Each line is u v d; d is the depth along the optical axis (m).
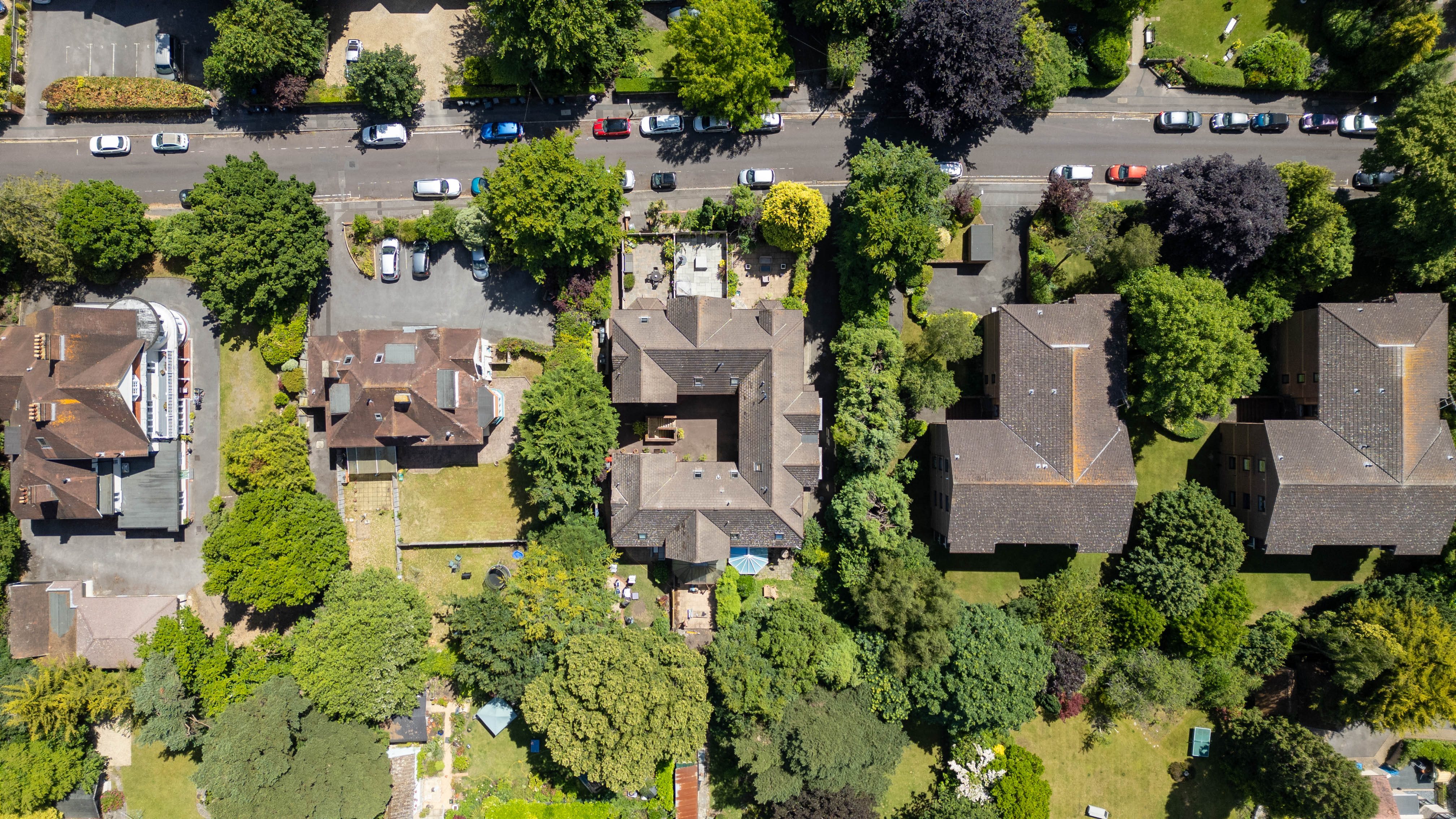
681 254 68.06
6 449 62.38
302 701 62.47
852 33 63.41
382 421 62.69
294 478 65.06
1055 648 64.56
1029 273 67.12
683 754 60.19
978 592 68.25
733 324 63.47
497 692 62.81
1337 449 61.81
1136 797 68.88
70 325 61.41
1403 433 61.25
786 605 63.53
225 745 58.88
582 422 61.91
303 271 63.69
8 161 67.81
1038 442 61.81
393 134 66.94
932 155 68.00
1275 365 67.81
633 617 68.38
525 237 61.75
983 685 60.81
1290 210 62.12
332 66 67.81
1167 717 67.69
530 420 63.03
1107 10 64.50
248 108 67.69
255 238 61.50
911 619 61.00
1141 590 64.38
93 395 61.72
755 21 61.50
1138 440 67.88
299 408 67.62
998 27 58.75
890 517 63.47
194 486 68.25
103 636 65.88
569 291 65.75
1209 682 64.62
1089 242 63.34
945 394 63.22
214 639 67.81
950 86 59.03
